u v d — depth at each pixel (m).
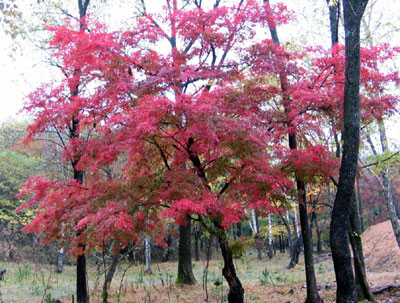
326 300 8.92
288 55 8.18
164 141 7.45
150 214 7.41
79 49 7.40
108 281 12.19
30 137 7.74
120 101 7.08
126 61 7.28
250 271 18.91
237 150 6.75
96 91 7.21
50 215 7.10
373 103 7.86
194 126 5.97
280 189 7.03
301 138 8.59
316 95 7.20
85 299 9.84
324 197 21.16
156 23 10.83
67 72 9.48
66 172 14.34
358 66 6.69
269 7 7.82
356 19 6.62
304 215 8.70
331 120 7.98
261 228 33.75
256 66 7.63
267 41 7.98
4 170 20.50
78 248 7.83
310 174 7.24
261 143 6.32
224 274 7.80
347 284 6.45
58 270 21.73
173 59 8.09
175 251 30.98
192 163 7.73
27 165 21.00
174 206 5.94
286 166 7.40
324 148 7.46
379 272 16.52
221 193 7.75
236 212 6.45
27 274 17.89
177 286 12.88
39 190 7.35
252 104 7.60
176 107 5.98
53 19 11.60
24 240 23.70
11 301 10.79
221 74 7.19
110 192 6.93
